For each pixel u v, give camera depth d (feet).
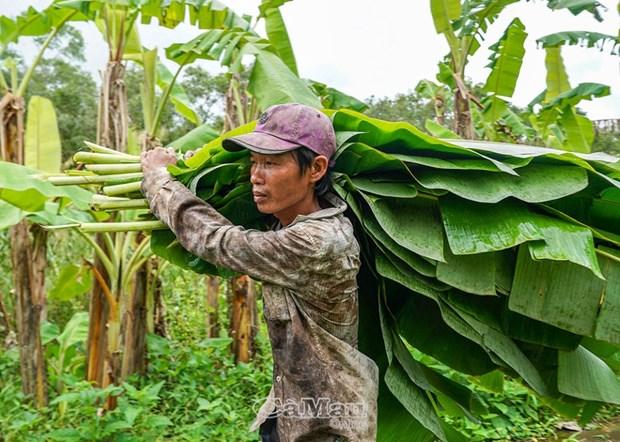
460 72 18.42
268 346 18.93
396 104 49.34
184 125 57.72
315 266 5.21
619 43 16.44
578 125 20.47
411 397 6.05
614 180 5.93
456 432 7.55
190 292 23.77
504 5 17.19
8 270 19.61
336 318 5.48
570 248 5.39
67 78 69.05
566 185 5.71
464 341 7.00
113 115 13.99
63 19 14.70
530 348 6.86
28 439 11.93
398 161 5.67
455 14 18.25
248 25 14.61
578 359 6.68
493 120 20.16
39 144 14.32
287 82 12.42
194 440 12.09
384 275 5.68
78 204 10.28
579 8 15.70
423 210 5.96
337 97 16.83
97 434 11.69
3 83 14.01
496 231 5.61
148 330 18.66
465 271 5.80
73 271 17.10
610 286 5.90
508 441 14.20
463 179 5.78
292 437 5.70
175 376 16.15
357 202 5.91
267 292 5.53
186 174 6.03
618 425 15.25
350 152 5.80
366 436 5.57
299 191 5.45
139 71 58.65
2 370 16.28
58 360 16.21
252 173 5.50
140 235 15.51
